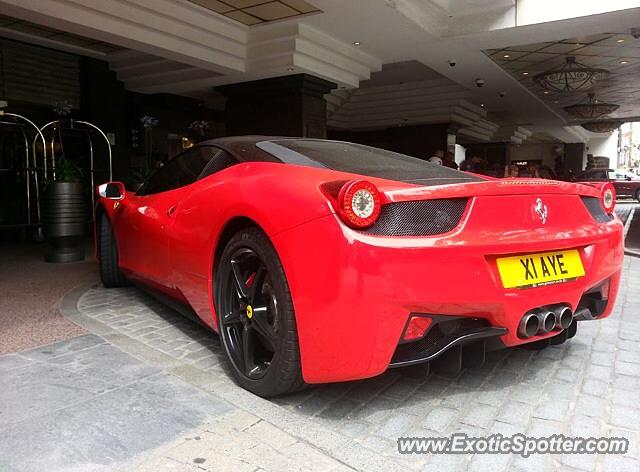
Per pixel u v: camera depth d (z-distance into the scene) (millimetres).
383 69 13258
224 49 8523
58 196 5602
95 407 1990
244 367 2217
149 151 10859
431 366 2162
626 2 7531
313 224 1819
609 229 2391
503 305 1934
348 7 7582
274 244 1932
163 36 7535
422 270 1778
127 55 9438
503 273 1939
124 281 4133
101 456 1648
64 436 1770
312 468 1616
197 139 12391
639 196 22969
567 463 1698
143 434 1791
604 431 1906
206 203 2479
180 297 2861
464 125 16734
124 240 3543
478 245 1862
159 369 2393
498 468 1670
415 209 1848
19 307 3566
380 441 1834
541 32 8695
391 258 1740
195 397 2102
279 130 9891
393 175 2311
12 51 8406
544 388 2285
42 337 2861
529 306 2006
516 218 2008
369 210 1743
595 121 20094
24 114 8859
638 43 10023
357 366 1792
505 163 23375
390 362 1864
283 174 2152
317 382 1913
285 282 1933
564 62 11352
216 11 7871
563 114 18875
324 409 2070
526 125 22172
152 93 11000
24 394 2100
